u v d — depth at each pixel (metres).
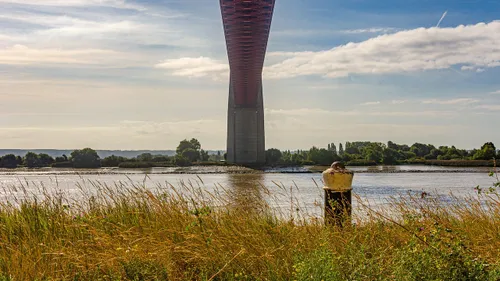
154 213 7.76
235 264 5.82
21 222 7.75
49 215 8.21
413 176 78.56
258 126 98.50
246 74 72.06
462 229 7.01
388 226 7.05
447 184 53.09
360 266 5.04
